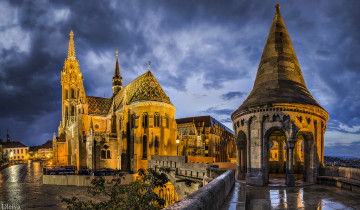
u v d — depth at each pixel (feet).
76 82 322.34
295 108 60.90
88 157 234.17
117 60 366.84
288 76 68.54
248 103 66.39
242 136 72.49
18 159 613.52
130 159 224.53
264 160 61.46
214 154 383.86
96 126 283.18
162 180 78.13
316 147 63.36
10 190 171.53
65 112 329.31
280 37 73.05
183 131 316.40
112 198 71.20
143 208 66.33
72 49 339.77
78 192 162.40
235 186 47.52
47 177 196.13
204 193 19.12
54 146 314.55
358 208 36.81
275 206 37.81
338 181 56.95
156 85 245.65
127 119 238.48
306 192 50.03
